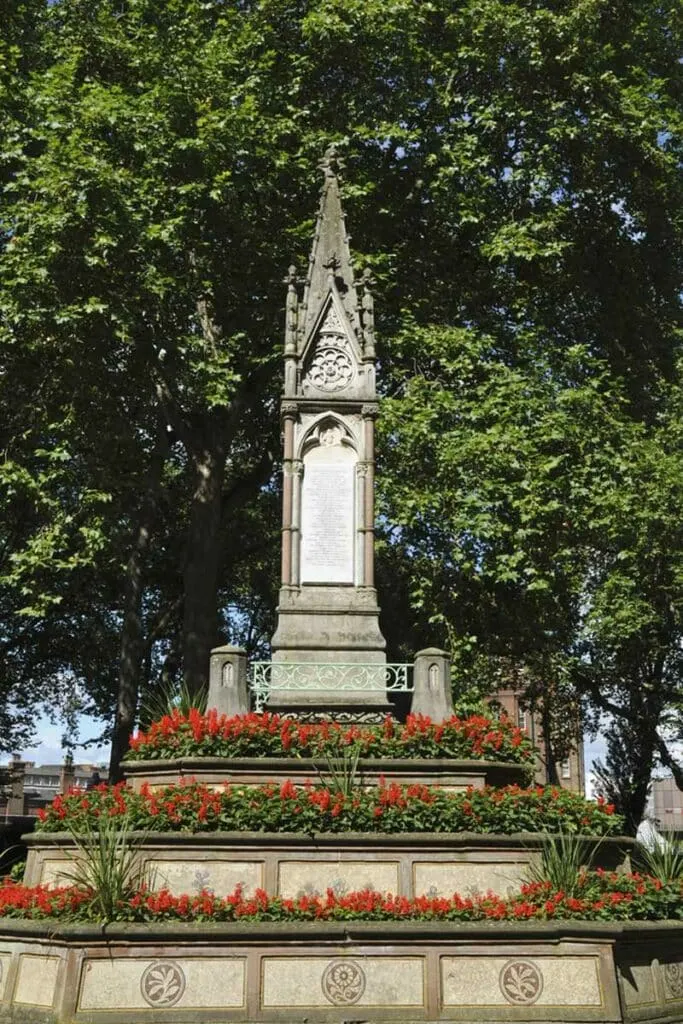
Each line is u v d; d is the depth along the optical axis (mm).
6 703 37250
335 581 16984
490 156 25094
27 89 23562
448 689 16031
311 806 12555
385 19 24750
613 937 11242
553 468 22516
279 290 24781
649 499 22875
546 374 24625
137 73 25438
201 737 14023
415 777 14016
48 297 22031
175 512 34562
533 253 23953
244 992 10820
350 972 11000
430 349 23953
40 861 13148
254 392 26719
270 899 11492
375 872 12359
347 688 16250
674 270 28453
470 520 22000
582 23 25547
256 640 41125
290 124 24031
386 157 25875
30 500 23297
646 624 24891
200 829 12258
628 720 31984
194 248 24031
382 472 23125
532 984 11117
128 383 25250
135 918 11062
